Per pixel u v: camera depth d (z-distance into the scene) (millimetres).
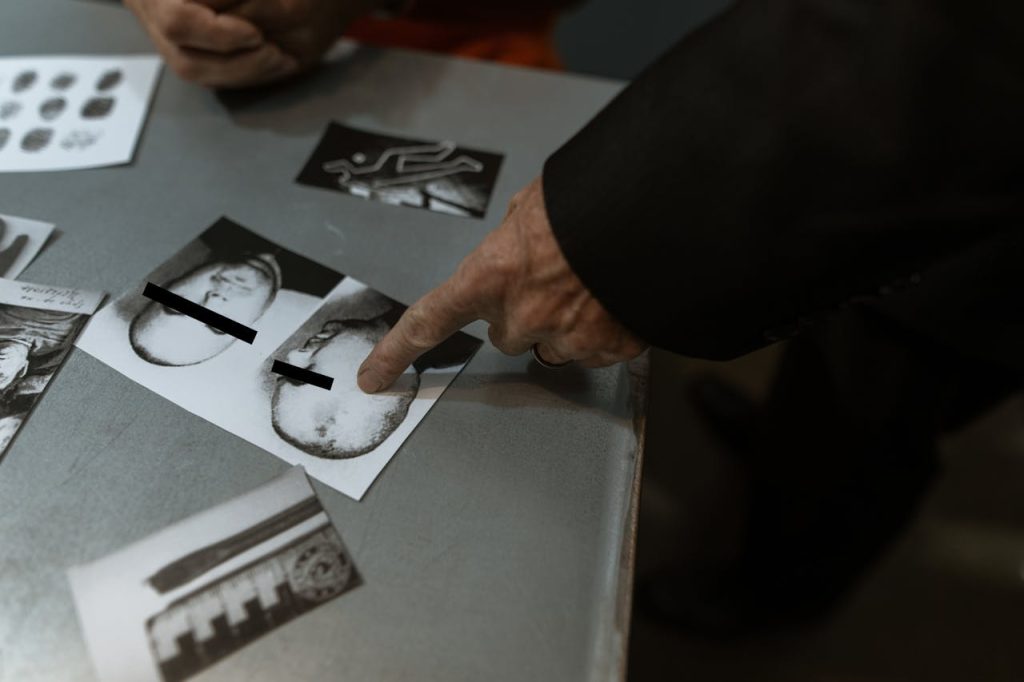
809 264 375
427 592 422
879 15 333
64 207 595
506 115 737
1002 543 1196
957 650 1094
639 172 394
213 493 445
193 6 622
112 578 409
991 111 317
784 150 354
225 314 535
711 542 1154
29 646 385
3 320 507
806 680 1060
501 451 486
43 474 443
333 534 436
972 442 1310
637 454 496
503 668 402
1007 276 583
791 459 933
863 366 764
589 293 427
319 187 642
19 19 764
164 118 688
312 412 488
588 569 441
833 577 995
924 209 344
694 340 434
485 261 441
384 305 559
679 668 1063
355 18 754
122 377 490
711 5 1535
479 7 938
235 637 398
